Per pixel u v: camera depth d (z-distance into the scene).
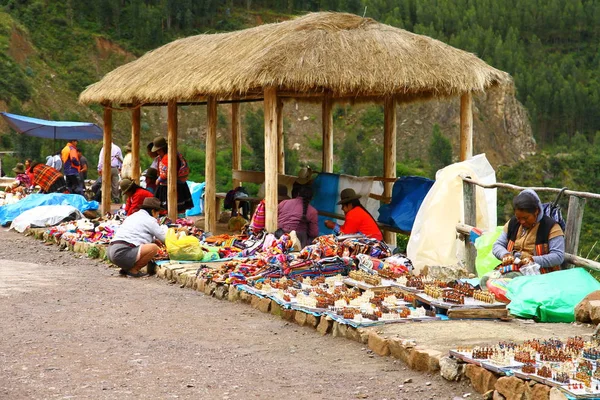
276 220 13.21
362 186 15.30
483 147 94.88
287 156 58.25
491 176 11.88
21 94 72.06
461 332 7.81
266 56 13.03
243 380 6.99
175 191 16.62
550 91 113.19
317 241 11.63
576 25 133.62
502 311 8.56
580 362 6.34
